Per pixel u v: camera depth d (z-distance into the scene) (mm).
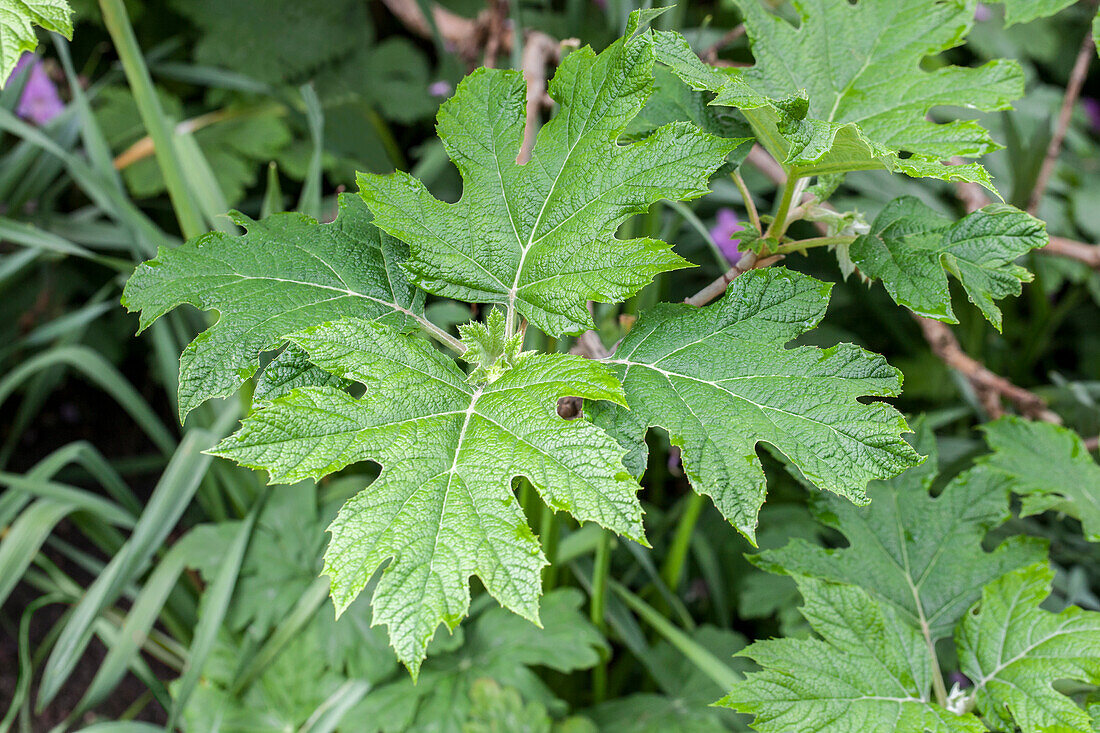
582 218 1175
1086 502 1356
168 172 1684
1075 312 2928
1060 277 2465
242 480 1955
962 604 1340
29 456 2984
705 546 2053
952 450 1965
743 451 1142
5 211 2289
